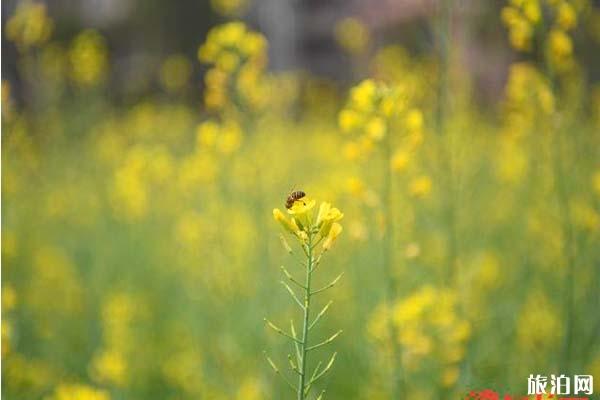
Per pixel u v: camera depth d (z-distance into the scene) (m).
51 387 7.88
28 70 14.27
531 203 8.97
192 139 17.39
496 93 15.25
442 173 8.12
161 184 12.61
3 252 10.39
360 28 15.68
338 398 7.56
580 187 8.20
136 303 9.65
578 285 7.66
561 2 6.39
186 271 10.41
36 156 14.95
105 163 15.59
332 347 8.00
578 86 8.81
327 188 10.77
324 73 23.83
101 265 10.99
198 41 25.78
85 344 9.31
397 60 13.50
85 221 13.26
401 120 6.04
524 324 7.53
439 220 8.38
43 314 9.77
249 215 9.14
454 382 6.61
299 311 8.17
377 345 6.89
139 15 25.53
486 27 11.30
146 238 11.83
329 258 9.12
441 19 7.43
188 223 9.96
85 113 14.30
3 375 7.34
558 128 6.79
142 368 8.54
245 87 8.24
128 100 23.06
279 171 12.34
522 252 9.28
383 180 7.95
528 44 6.55
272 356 7.38
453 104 7.79
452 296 6.78
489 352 7.33
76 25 25.00
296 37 23.33
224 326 8.33
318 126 18.17
